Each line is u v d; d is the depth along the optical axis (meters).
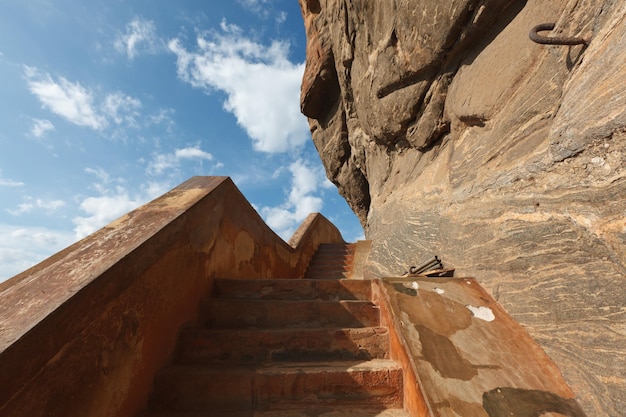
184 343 2.23
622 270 1.40
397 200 5.54
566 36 1.89
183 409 1.87
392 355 2.17
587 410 1.47
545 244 1.86
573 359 1.60
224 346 2.23
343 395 1.91
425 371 1.67
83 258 1.63
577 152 1.66
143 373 1.80
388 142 5.80
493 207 2.41
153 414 1.81
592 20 1.72
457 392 1.54
